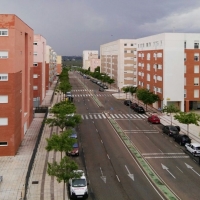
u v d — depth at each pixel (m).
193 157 44.06
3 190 31.89
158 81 85.00
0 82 42.41
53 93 117.38
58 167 30.25
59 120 53.16
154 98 82.00
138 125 65.19
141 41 102.88
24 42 52.81
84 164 40.69
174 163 41.34
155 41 87.50
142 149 47.81
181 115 56.09
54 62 192.38
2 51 42.31
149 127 63.41
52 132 56.69
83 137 54.78
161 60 82.25
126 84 137.25
